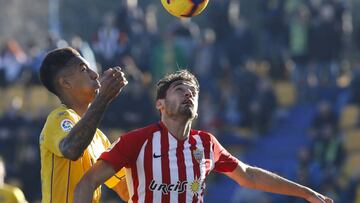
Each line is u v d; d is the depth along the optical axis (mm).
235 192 49844
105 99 14938
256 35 58625
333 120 49625
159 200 15320
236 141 51719
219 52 52969
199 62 52500
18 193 26672
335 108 52844
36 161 51281
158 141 15414
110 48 51688
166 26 69062
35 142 51938
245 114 52219
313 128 49688
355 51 58156
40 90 55812
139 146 15359
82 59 16281
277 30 54500
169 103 15414
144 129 15539
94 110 14906
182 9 16859
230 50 52969
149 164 15320
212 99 52094
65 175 15789
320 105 49688
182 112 15344
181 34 52500
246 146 51844
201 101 51781
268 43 55312
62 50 16312
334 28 53031
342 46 54188
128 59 51562
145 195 15344
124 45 51719
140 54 52375
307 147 50062
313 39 53375
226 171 16328
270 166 51031
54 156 15773
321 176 47250
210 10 53969
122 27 52156
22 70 56312
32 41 57906
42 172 15953
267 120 52594
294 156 51312
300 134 52156
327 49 53156
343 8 53188
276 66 54969
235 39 53219
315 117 49719
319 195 16734
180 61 52156
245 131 52281
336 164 48750
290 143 51812
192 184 15430
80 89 16172
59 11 71125
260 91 52531
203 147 15656
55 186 15773
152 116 51375
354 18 67438
